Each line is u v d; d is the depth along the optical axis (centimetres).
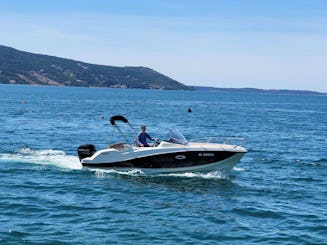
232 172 2020
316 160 2466
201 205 1462
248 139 3484
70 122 4578
